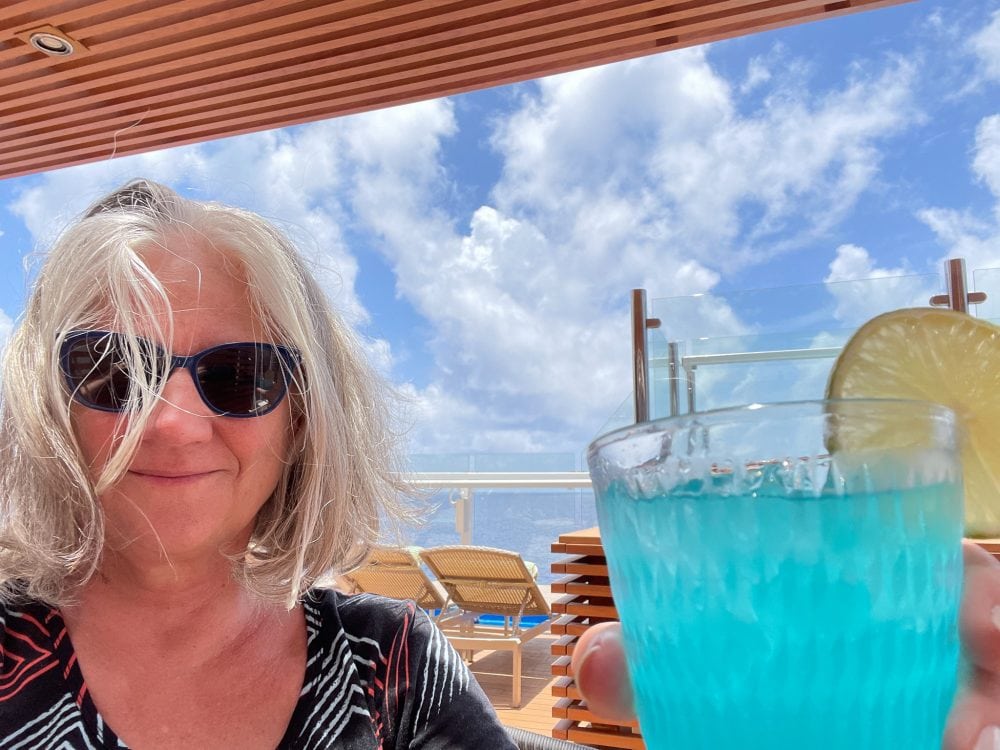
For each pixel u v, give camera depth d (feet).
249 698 2.89
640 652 1.26
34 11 10.20
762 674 1.06
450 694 3.24
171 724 2.74
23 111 12.89
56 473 2.72
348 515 3.44
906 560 1.09
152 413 2.64
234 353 2.79
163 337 2.70
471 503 20.30
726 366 7.56
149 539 2.68
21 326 2.93
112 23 10.44
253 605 3.09
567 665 6.08
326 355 3.41
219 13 10.23
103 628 2.82
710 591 1.10
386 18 10.37
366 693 3.09
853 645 1.05
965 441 1.28
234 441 2.78
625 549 1.27
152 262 2.77
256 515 3.33
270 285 2.91
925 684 1.10
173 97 12.41
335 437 3.21
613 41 10.79
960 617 1.28
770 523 1.08
